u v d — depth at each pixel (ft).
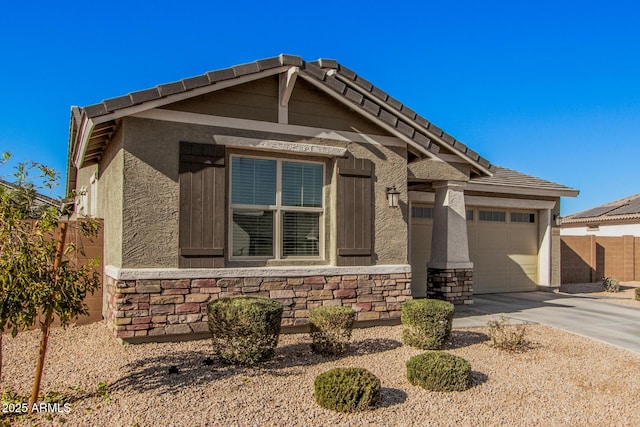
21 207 15.44
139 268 24.99
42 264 15.38
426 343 25.67
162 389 18.81
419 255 46.44
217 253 26.68
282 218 29.73
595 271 65.98
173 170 26.04
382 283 31.12
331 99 30.48
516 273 53.52
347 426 16.29
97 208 35.70
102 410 16.84
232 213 28.22
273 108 28.78
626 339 30.25
